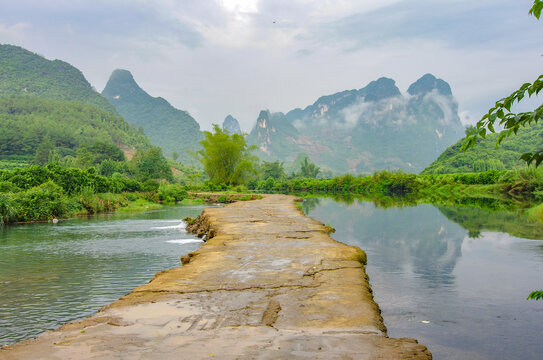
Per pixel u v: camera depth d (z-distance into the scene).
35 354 3.31
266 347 3.45
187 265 7.28
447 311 5.82
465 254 10.52
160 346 3.48
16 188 22.52
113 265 9.82
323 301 4.94
